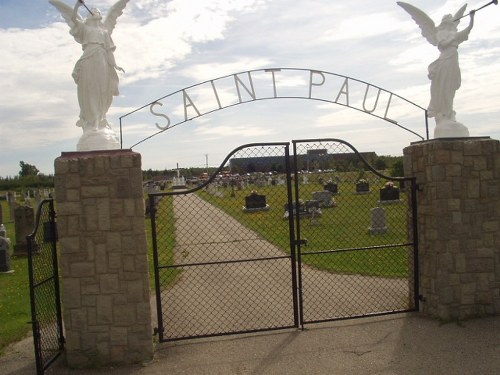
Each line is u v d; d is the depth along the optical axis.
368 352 6.08
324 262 11.38
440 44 7.26
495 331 6.61
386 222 16.28
